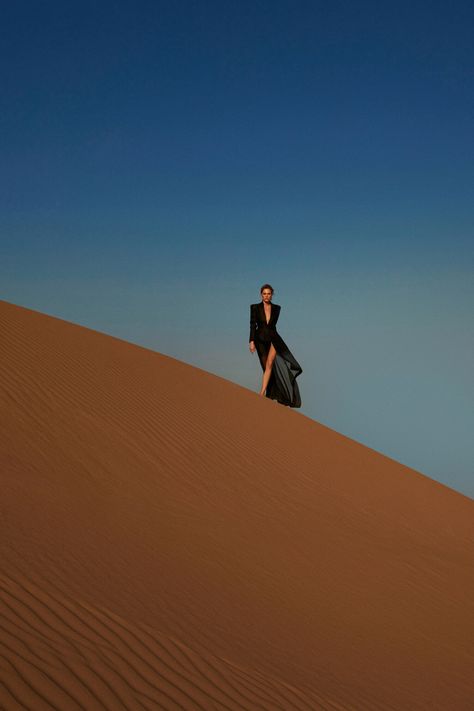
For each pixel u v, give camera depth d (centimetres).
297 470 1278
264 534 905
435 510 1340
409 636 710
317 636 631
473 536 1250
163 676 440
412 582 881
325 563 855
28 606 470
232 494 1049
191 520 870
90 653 432
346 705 503
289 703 465
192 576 670
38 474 855
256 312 1738
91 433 1075
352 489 1282
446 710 561
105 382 1366
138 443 1109
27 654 402
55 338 1573
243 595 668
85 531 691
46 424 1048
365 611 742
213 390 1625
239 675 484
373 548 989
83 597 520
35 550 589
